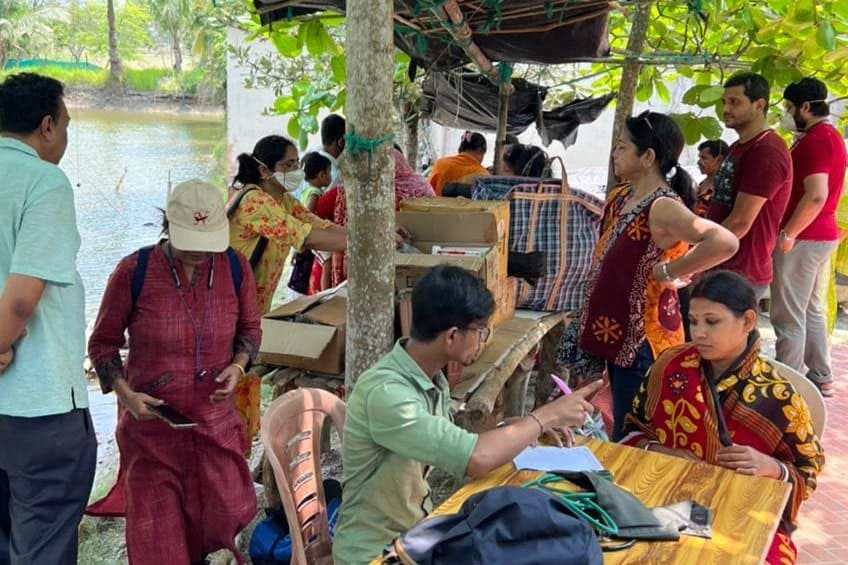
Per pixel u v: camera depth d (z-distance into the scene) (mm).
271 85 8594
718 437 2375
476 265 3266
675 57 4707
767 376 2373
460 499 2021
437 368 2199
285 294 8375
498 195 4168
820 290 5172
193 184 2686
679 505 1999
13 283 2391
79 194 12531
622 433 2850
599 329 3125
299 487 2439
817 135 4523
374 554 2170
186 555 2828
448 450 2012
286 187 3941
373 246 2666
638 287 2982
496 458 2037
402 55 5777
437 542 1608
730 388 2375
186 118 22484
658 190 2967
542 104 6953
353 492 2229
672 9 5047
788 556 2270
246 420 3584
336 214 5129
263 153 3854
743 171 4066
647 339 3016
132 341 2754
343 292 3580
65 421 2631
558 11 3678
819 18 4016
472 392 3121
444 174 6176
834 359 6152
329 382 3176
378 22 2484
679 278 2869
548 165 4750
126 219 11117
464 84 6336
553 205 4020
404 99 7121
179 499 2848
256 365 3312
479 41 4164
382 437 2080
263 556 2584
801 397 2557
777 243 4781
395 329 3064
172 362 2742
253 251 3541
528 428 2123
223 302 2826
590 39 3961
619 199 3180
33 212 2410
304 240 3529
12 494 2672
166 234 2826
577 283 4156
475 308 2094
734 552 1804
